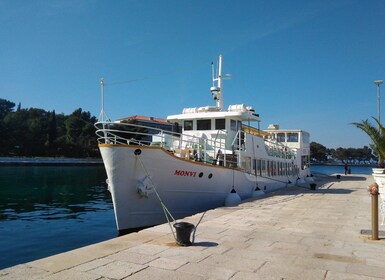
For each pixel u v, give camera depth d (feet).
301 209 47.09
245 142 65.72
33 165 240.73
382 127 60.13
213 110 67.26
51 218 62.59
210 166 51.13
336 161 418.92
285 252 24.95
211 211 44.19
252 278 19.38
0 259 37.37
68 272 19.99
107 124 44.52
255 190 66.69
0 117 322.14
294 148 115.34
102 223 58.03
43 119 333.42
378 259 23.32
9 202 83.82
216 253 24.36
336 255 24.26
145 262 22.03
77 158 290.97
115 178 41.91
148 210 44.75
